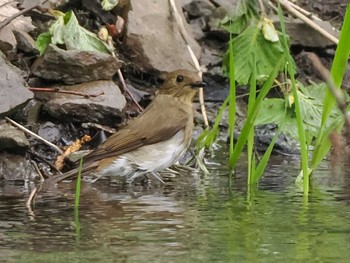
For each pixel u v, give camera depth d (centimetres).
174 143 1160
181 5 1554
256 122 1362
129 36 1430
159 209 955
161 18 1462
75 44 1348
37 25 1409
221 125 1405
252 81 1090
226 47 1534
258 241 810
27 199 1009
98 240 809
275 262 738
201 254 760
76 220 896
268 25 1473
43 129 1271
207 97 1475
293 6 1565
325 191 1069
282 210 954
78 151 1224
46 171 1186
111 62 1324
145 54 1428
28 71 1330
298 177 1130
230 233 842
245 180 1148
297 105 1039
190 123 1184
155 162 1148
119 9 1464
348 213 938
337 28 1642
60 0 1433
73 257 750
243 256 757
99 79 1326
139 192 1064
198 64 1400
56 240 809
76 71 1309
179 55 1446
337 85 993
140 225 873
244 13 1510
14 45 1324
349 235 836
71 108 1277
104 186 1105
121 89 1369
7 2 1378
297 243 805
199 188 1094
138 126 1142
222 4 1562
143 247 785
